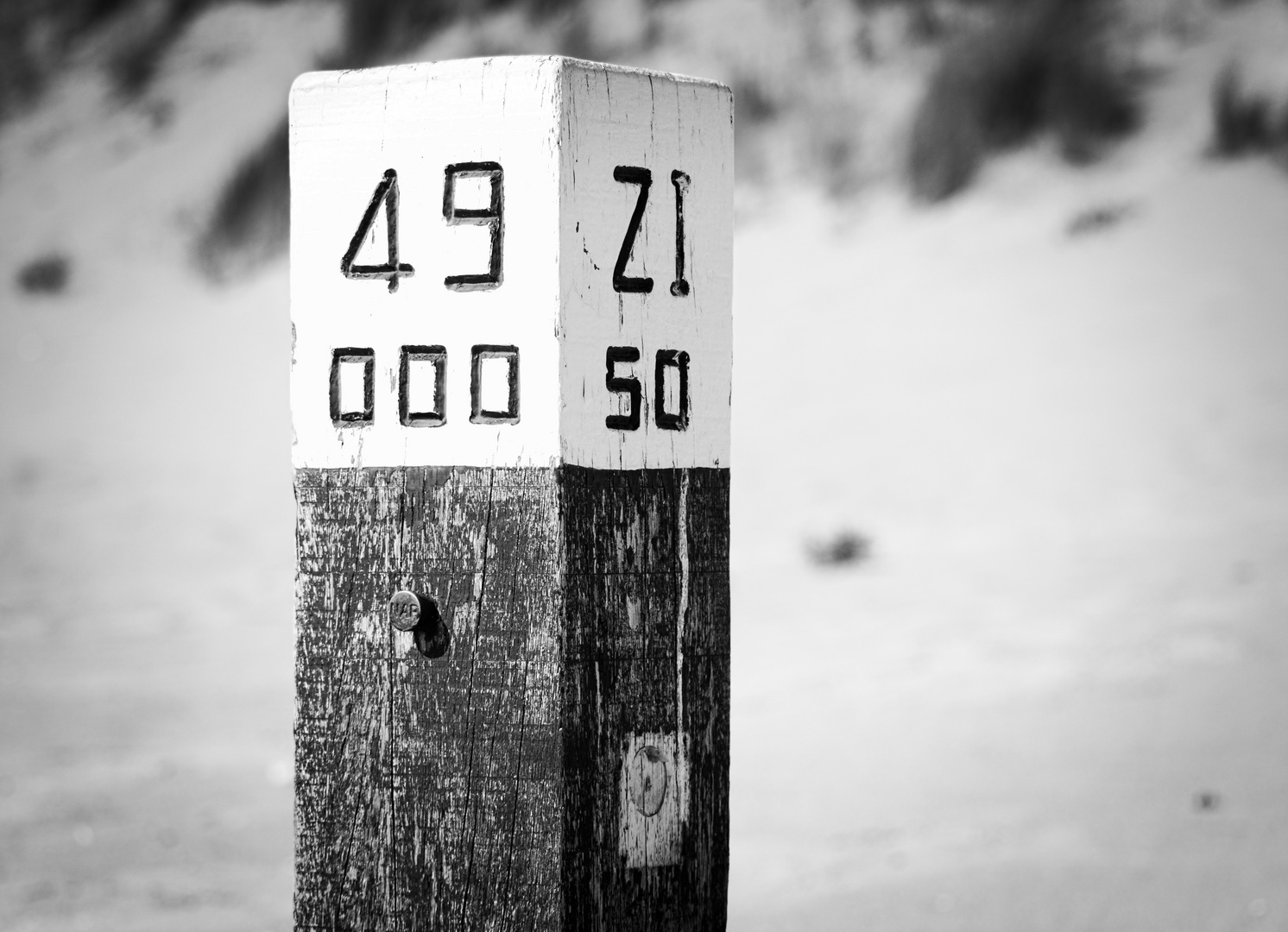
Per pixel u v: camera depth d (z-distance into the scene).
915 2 40.12
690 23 43.09
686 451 3.26
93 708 13.63
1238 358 23.39
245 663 15.38
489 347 3.14
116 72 53.25
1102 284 27.53
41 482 26.12
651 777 3.19
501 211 3.14
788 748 10.97
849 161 35.34
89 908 8.41
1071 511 18.22
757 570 17.27
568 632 3.09
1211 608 13.80
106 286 41.81
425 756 3.15
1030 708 11.33
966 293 28.17
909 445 21.81
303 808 3.24
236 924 8.13
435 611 3.16
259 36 52.94
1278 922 6.87
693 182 3.28
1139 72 35.03
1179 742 9.98
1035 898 7.44
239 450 27.47
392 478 3.20
